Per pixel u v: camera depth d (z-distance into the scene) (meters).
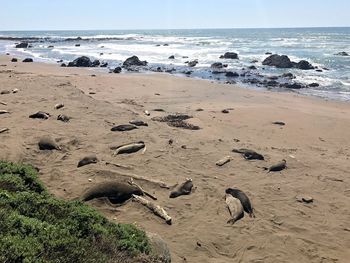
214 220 7.41
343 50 46.72
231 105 18.33
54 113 13.30
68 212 5.25
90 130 11.89
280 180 9.45
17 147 10.25
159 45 63.25
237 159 10.51
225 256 6.37
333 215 7.91
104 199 7.82
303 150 12.03
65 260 3.87
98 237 4.76
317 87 24.27
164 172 9.33
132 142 11.00
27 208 4.98
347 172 10.16
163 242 5.77
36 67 30.33
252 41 70.31
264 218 7.62
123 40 84.75
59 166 9.42
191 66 34.75
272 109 17.55
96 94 19.08
